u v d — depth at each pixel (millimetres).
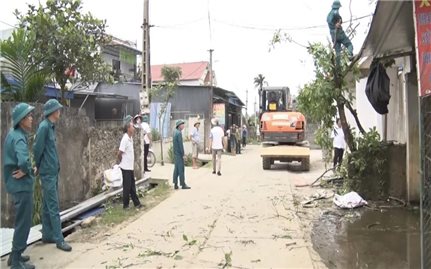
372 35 7477
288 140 19047
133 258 5906
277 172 16078
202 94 29750
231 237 6941
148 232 7293
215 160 15562
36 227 7078
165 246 6469
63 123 8742
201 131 26375
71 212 7953
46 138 6297
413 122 9211
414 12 5109
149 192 11328
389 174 9648
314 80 10008
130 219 8312
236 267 5523
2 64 8500
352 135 10242
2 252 5766
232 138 26578
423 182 4973
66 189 8789
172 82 26172
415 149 9172
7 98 8547
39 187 7383
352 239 6887
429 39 5047
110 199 9648
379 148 9633
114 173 10258
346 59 9664
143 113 17359
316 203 9664
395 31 7277
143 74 17969
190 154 20453
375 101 9367
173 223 7922
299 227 7562
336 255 6109
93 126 10711
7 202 7031
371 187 9695
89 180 9820
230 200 10164
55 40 10625
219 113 30922
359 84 15328
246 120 53156
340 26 9672
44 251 6191
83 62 11211
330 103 10008
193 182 13336
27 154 5375
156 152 21656
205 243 6609
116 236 7051
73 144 9117
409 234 7133
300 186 12312
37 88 8961
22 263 5422
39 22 10445
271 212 8797
